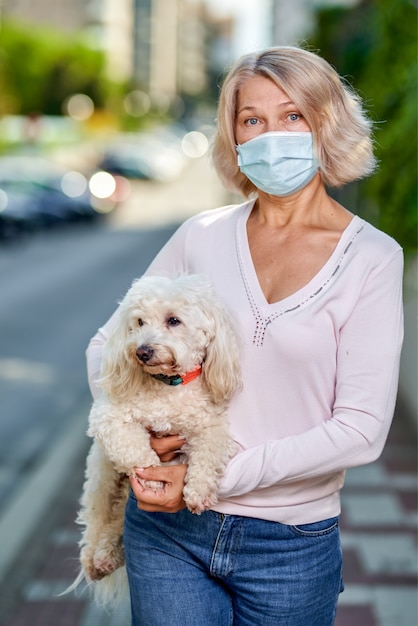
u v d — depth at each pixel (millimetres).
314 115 2457
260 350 2400
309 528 2420
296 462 2297
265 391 2408
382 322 2332
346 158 2492
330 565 2459
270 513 2396
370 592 4539
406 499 5992
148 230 27281
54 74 63875
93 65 67438
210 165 2789
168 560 2482
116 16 104750
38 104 61281
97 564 2715
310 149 2480
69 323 12594
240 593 2449
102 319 12883
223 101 2594
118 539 2730
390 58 7465
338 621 4227
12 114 56938
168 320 2406
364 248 2385
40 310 13539
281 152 2461
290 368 2373
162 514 2482
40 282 16484
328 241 2455
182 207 35062
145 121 83375
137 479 2438
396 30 7336
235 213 2672
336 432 2285
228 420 2455
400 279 2391
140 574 2508
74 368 10125
